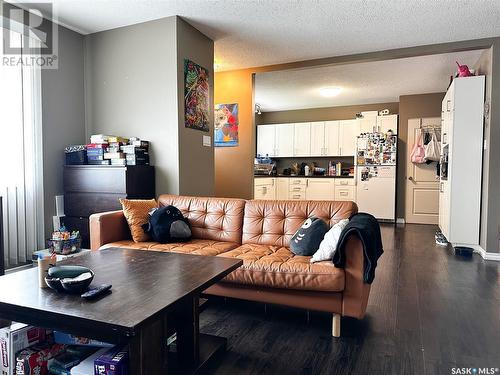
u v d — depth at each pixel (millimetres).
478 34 3787
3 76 3031
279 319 2320
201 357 1759
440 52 4117
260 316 2369
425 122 6535
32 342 1562
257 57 4555
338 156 7551
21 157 3170
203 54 3828
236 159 5105
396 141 6734
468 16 3332
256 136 8125
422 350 1896
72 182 3459
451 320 2266
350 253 2000
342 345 1960
